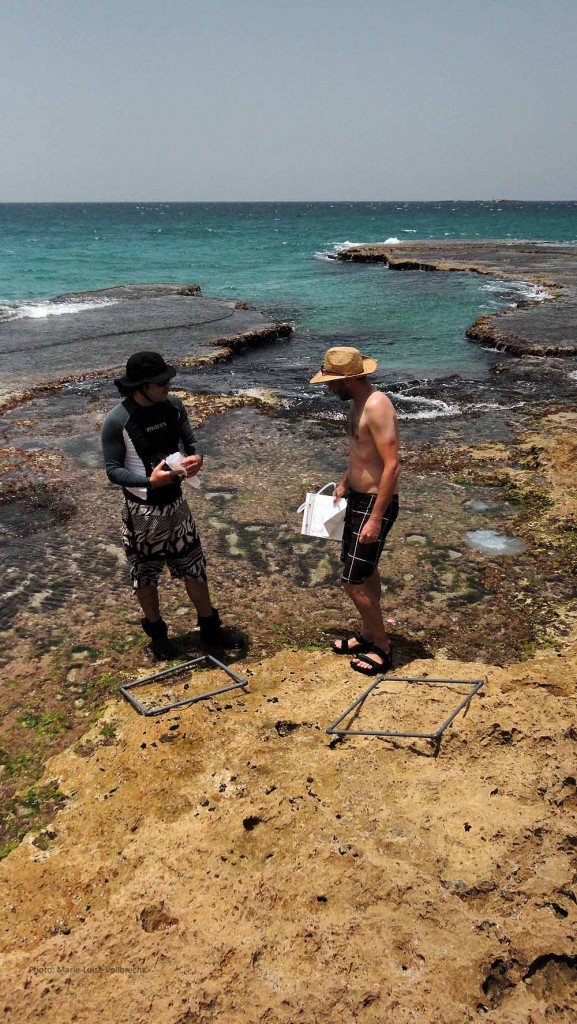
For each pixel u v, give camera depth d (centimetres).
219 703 351
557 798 272
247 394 1005
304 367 1195
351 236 6794
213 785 291
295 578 495
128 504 367
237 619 444
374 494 356
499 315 1565
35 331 1451
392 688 352
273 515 598
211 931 221
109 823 282
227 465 719
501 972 206
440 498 626
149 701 357
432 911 221
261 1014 193
